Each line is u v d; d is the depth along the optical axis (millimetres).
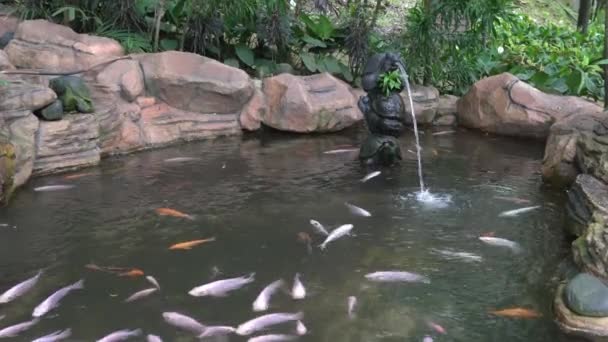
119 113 6562
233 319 3533
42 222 4781
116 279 3949
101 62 6949
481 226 4898
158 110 6992
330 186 5723
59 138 5867
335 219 4969
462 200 5449
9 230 4629
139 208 5094
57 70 6926
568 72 8586
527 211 5211
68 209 5039
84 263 4156
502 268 4211
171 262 4191
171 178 5852
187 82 7023
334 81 7719
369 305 3707
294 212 5090
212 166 6238
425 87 8133
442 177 6078
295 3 9406
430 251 4441
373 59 6188
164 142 6875
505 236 4719
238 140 7203
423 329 3477
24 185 5523
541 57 9227
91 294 3766
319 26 8492
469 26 7938
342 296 3805
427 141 7402
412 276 4047
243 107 7422
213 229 4730
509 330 3486
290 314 3572
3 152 5125
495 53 9203
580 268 3965
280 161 6441
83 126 6047
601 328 3414
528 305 3748
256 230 4723
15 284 3873
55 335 3334
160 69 7039
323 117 7391
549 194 5652
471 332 3459
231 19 8164
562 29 10984
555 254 4426
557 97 7562
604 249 3848
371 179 5930
